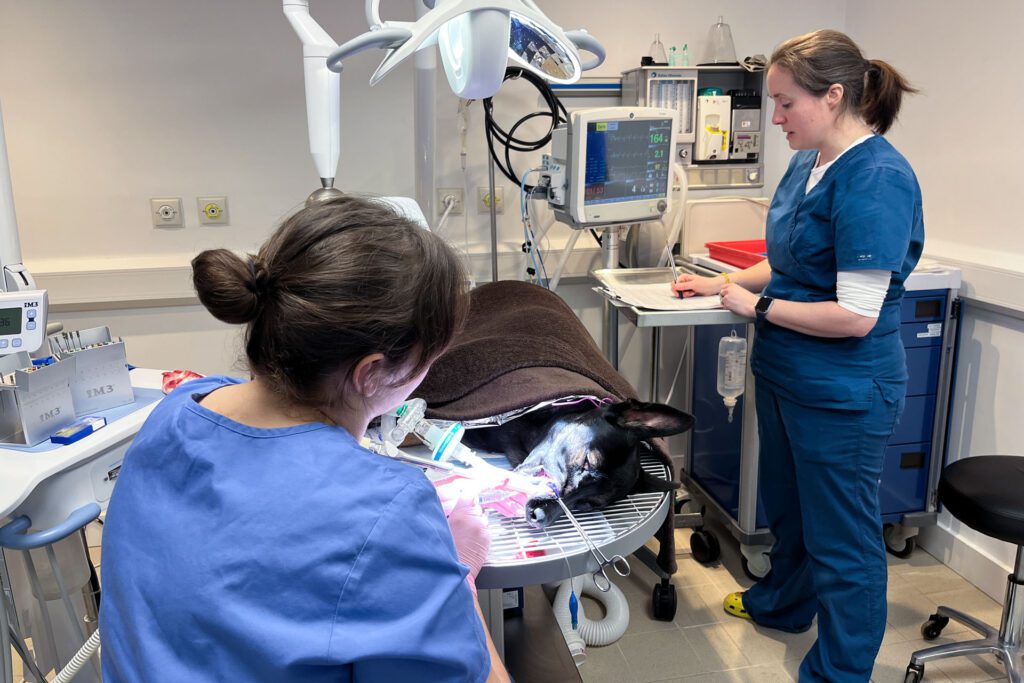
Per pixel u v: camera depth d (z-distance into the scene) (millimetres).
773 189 2738
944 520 2375
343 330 631
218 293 629
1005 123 2072
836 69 1538
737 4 2598
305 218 668
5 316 1316
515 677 1658
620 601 2090
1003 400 2113
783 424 1802
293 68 2373
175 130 2338
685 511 2660
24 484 1146
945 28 2250
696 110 2527
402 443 1275
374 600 605
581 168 2037
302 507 626
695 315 1761
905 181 1531
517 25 1104
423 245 683
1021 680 1768
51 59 2213
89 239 2355
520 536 1092
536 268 2453
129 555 673
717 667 1937
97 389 1406
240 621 600
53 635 1490
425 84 1756
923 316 2158
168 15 2256
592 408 1236
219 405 718
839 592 1717
